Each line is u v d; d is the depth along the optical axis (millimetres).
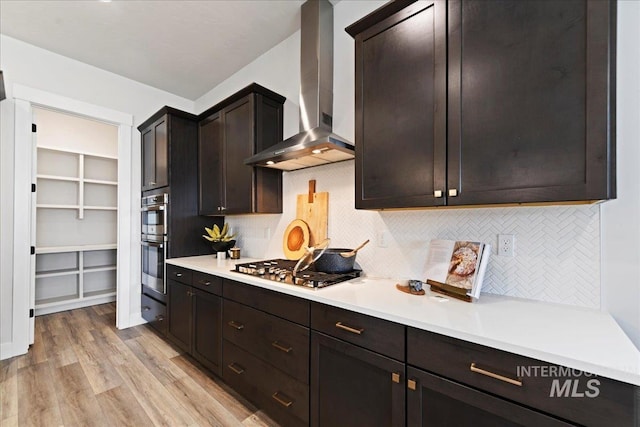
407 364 1109
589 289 1198
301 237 2324
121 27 2387
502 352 894
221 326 2070
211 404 1876
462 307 1226
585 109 960
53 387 2037
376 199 1516
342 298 1377
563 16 1004
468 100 1207
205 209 2945
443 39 1277
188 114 2971
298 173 2436
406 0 1395
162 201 2900
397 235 1807
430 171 1318
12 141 2529
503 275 1411
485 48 1168
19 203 2557
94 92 3006
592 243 1194
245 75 3008
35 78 2652
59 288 3916
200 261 2643
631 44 1121
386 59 1490
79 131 4098
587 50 959
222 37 2535
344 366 1332
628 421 712
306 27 2145
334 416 1369
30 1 2078
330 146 1709
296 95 2494
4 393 1960
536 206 1310
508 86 1111
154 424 1684
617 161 1144
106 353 2562
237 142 2539
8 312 2492
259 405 1755
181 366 2355
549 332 949
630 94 1122
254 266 2076
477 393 940
